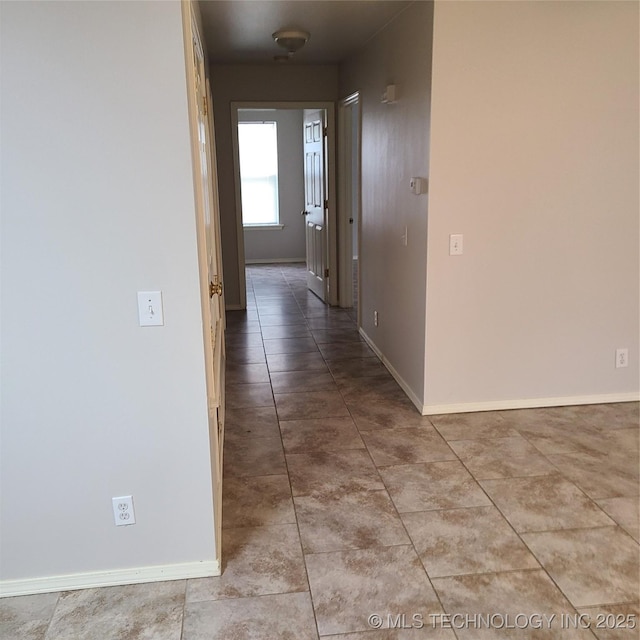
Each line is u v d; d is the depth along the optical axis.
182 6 1.72
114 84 1.75
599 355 3.61
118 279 1.89
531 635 1.90
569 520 2.50
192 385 2.02
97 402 1.99
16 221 1.81
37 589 2.12
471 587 2.12
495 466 2.95
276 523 2.51
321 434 3.35
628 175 3.34
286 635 1.91
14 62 1.70
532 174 3.27
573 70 3.16
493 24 3.05
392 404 3.75
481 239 3.32
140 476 2.08
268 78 5.83
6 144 1.75
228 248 6.26
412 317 3.68
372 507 2.62
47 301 1.88
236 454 3.13
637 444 3.16
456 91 3.10
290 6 3.43
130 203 1.84
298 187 9.12
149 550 2.15
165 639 1.90
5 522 2.04
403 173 3.71
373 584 2.14
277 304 6.61
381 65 4.12
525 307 3.46
